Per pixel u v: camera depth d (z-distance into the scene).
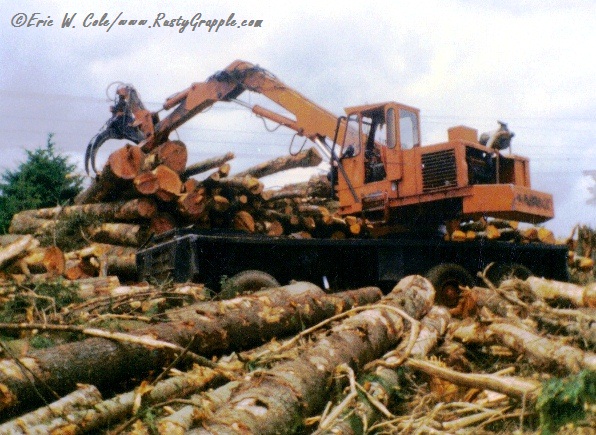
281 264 10.05
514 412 5.06
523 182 12.12
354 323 6.23
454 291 11.18
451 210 11.57
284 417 4.58
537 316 7.31
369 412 5.12
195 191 13.23
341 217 13.60
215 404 4.84
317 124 13.12
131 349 5.39
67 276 11.64
